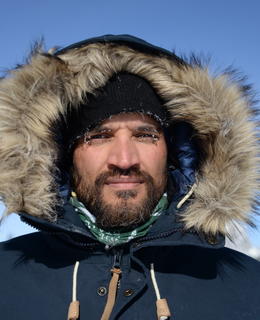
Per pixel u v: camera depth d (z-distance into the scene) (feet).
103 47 2.09
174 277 1.91
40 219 1.87
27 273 1.94
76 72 2.07
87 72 2.04
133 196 1.95
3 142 1.98
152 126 2.04
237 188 1.98
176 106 2.13
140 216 1.93
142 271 1.86
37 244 2.07
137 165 1.97
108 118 2.01
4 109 2.02
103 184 1.98
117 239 1.92
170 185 2.18
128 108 2.00
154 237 1.94
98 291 1.83
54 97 2.06
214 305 1.85
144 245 1.84
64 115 2.07
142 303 1.80
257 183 2.02
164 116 2.13
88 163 2.01
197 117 2.10
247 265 2.08
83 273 1.89
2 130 2.00
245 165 2.03
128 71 2.08
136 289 1.82
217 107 2.09
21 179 1.95
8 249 2.09
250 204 2.00
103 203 1.95
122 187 1.95
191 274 1.93
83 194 2.02
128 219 1.92
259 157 2.04
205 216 1.92
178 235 1.97
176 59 2.13
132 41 2.08
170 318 1.78
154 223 1.98
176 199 2.14
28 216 1.88
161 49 2.10
